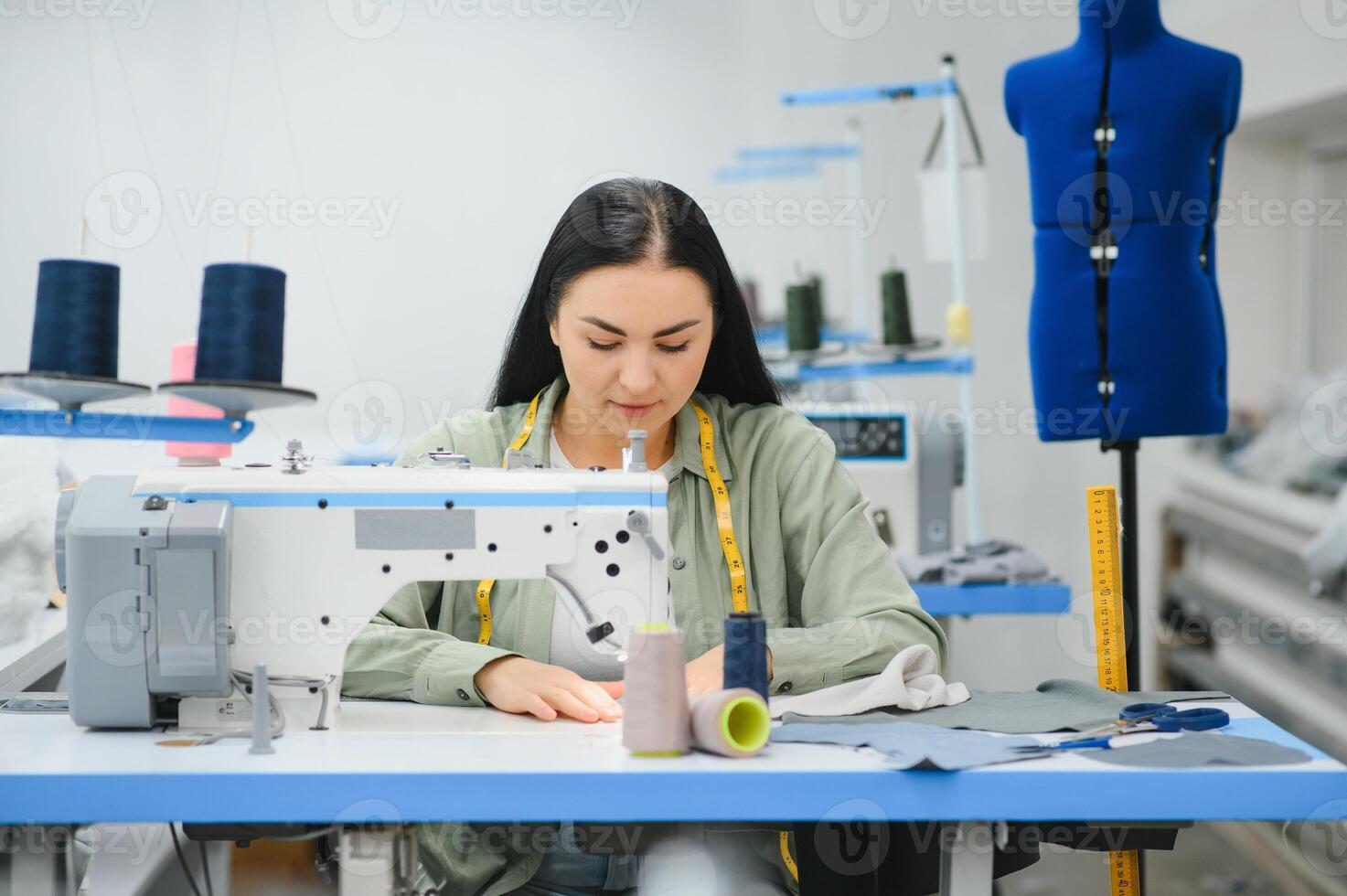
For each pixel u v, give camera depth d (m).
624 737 1.35
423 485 1.54
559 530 1.55
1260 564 4.61
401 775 1.26
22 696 1.70
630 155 5.48
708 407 1.94
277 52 4.93
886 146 5.72
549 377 1.97
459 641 1.69
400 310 5.14
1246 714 1.53
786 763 1.29
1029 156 2.75
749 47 5.55
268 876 2.48
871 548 1.81
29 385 1.41
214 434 1.47
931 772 1.26
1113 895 1.86
